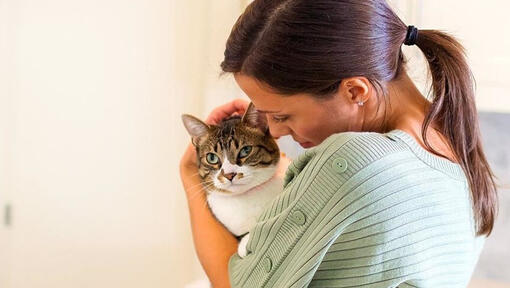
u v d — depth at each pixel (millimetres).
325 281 735
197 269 1812
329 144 723
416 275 691
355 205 679
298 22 721
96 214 1829
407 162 701
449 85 781
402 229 686
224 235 1031
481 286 1646
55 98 1763
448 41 808
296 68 729
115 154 1793
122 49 1732
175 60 1715
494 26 1314
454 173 749
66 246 1845
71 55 1739
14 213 1809
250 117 1120
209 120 1208
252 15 785
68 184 1815
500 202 1655
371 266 687
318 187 710
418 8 1359
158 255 1837
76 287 1864
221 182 1093
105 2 1715
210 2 1656
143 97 1755
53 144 1790
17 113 1764
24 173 1797
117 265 1854
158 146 1776
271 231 759
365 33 732
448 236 728
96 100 1763
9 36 1717
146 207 1817
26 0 1707
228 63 814
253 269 784
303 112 781
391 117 780
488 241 1684
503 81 1321
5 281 1820
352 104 763
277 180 1138
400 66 811
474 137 800
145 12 1713
